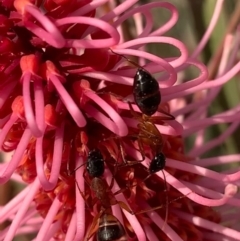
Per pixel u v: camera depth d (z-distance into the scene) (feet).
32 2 0.36
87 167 0.38
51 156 0.38
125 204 0.38
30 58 0.36
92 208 0.39
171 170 0.40
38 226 0.43
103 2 0.37
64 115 0.38
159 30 0.39
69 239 0.39
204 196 0.40
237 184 0.42
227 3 0.55
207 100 0.43
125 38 0.46
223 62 0.45
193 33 0.58
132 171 0.39
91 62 0.37
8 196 0.51
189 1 0.53
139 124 0.38
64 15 0.37
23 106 0.36
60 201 0.39
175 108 0.45
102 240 0.37
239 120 0.41
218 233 0.41
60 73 0.37
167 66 0.36
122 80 0.37
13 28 0.37
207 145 0.44
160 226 0.39
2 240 0.41
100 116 0.37
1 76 0.37
